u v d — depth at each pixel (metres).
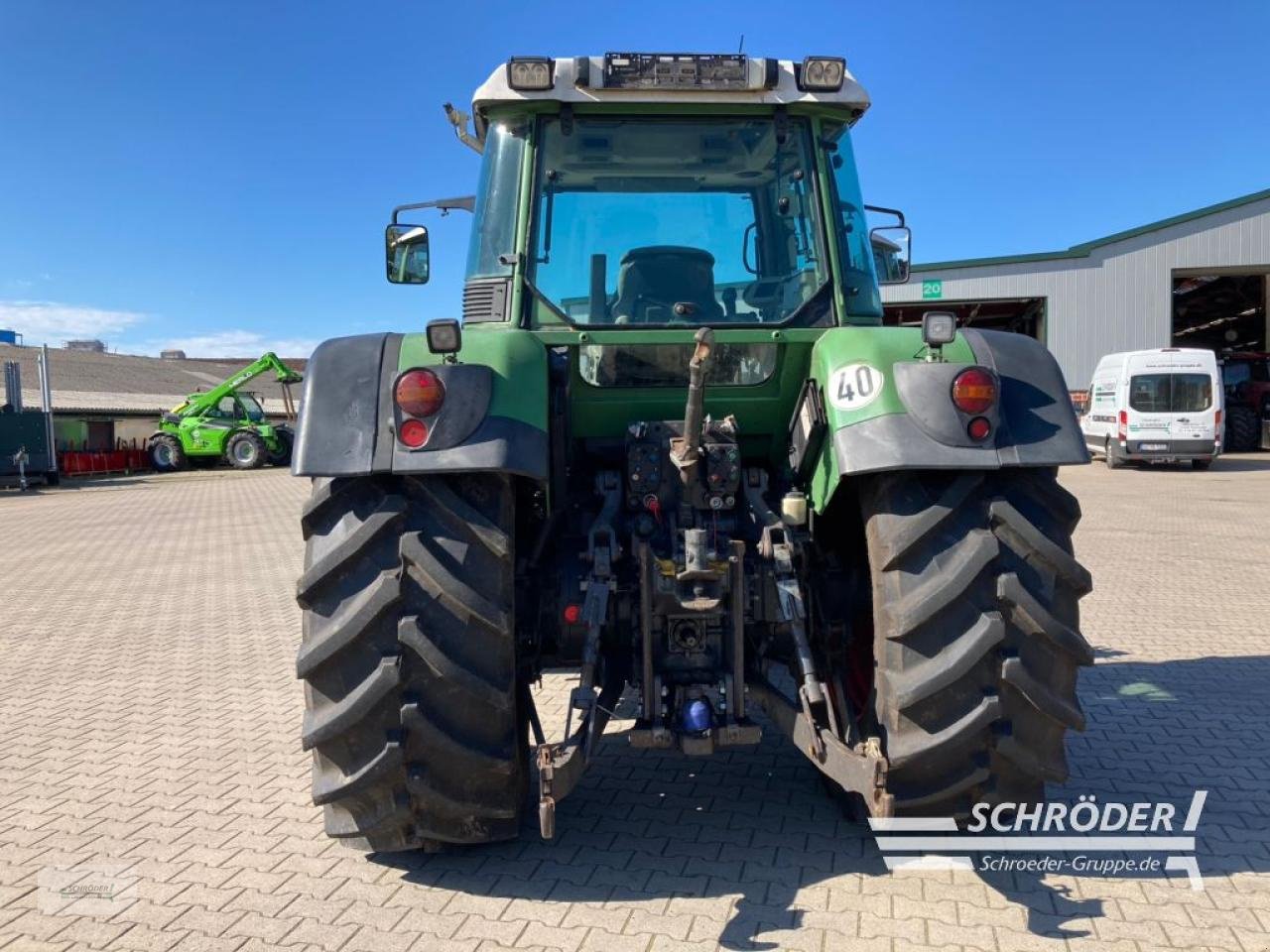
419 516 2.97
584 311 3.72
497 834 3.21
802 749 3.12
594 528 3.40
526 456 2.91
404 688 2.90
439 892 3.17
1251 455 24.48
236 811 3.92
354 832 3.10
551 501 3.51
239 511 17.05
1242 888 3.10
